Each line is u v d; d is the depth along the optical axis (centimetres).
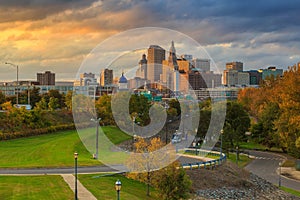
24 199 2677
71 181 3272
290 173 5888
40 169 3769
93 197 2838
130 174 3309
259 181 5106
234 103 8069
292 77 6788
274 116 8312
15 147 5472
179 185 3238
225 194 4275
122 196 2975
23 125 7062
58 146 5275
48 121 7625
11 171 3656
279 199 4466
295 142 5950
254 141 8944
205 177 4503
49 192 2884
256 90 12975
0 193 2803
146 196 3262
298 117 6128
